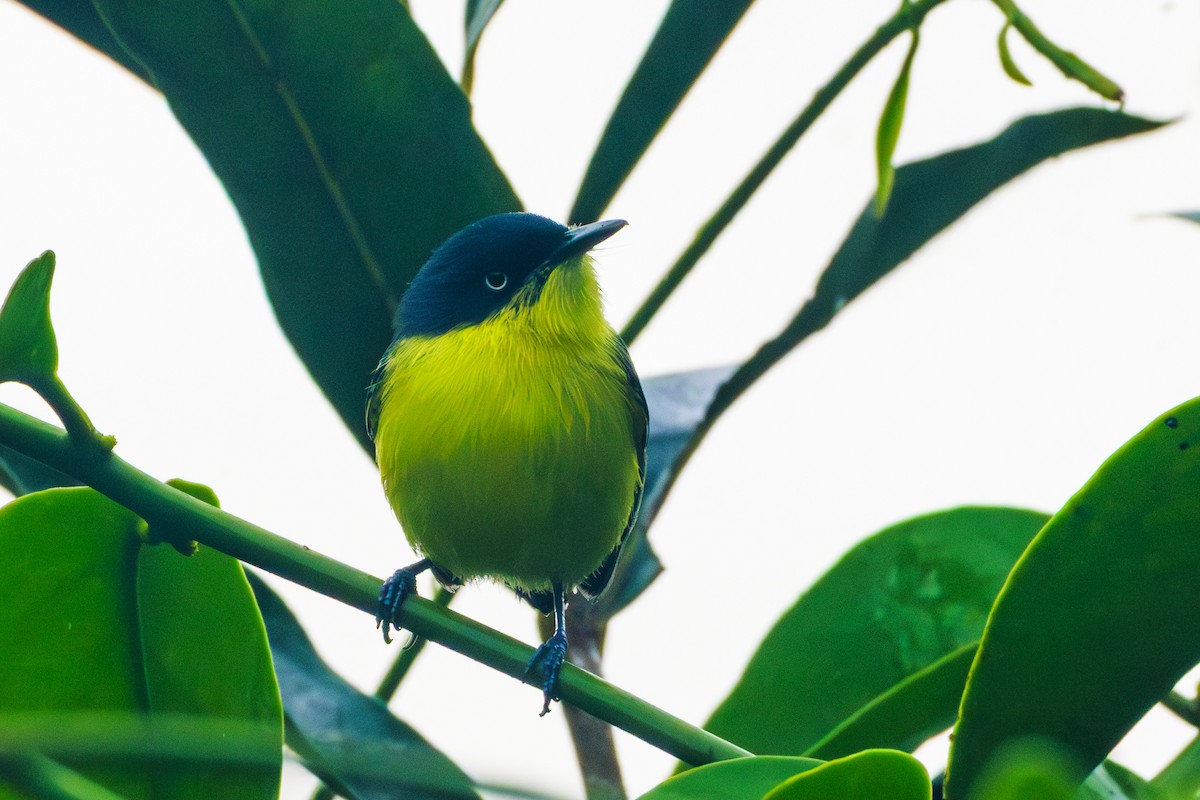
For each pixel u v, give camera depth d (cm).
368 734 590
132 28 661
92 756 266
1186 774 441
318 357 726
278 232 698
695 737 455
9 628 468
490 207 704
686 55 725
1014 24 611
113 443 456
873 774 322
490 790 245
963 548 638
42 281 427
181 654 482
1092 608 404
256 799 455
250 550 473
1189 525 398
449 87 693
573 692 467
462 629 503
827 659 627
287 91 679
